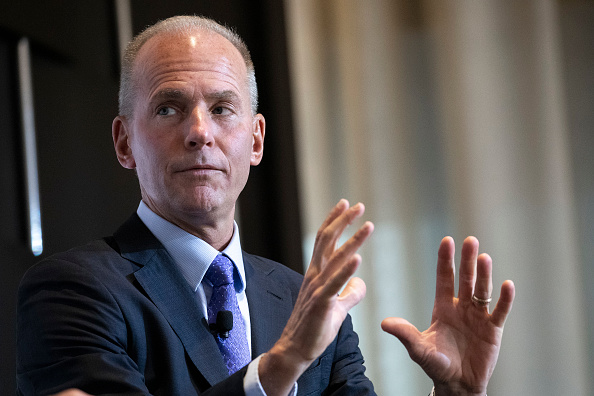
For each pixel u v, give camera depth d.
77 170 6.71
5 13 6.28
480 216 9.70
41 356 3.81
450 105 9.80
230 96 4.36
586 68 10.30
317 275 3.49
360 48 9.55
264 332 4.35
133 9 7.49
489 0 10.02
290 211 8.62
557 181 9.93
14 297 6.12
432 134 9.70
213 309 4.23
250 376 3.46
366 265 9.27
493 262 9.69
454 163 9.73
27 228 6.28
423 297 9.38
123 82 4.64
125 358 3.74
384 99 9.57
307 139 9.18
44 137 6.51
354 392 4.43
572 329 9.77
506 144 9.89
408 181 9.55
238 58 4.55
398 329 4.10
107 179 6.92
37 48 6.57
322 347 3.42
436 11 9.89
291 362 3.41
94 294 3.89
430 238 9.52
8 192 6.23
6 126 6.29
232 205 4.41
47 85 6.60
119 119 4.71
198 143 4.19
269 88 8.65
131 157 4.70
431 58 9.81
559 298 9.77
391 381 9.09
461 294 4.18
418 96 9.72
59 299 3.90
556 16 10.24
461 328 4.16
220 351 4.09
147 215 4.42
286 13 9.09
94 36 7.00
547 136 9.96
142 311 3.97
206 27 4.59
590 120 10.20
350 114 9.41
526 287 9.75
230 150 4.31
